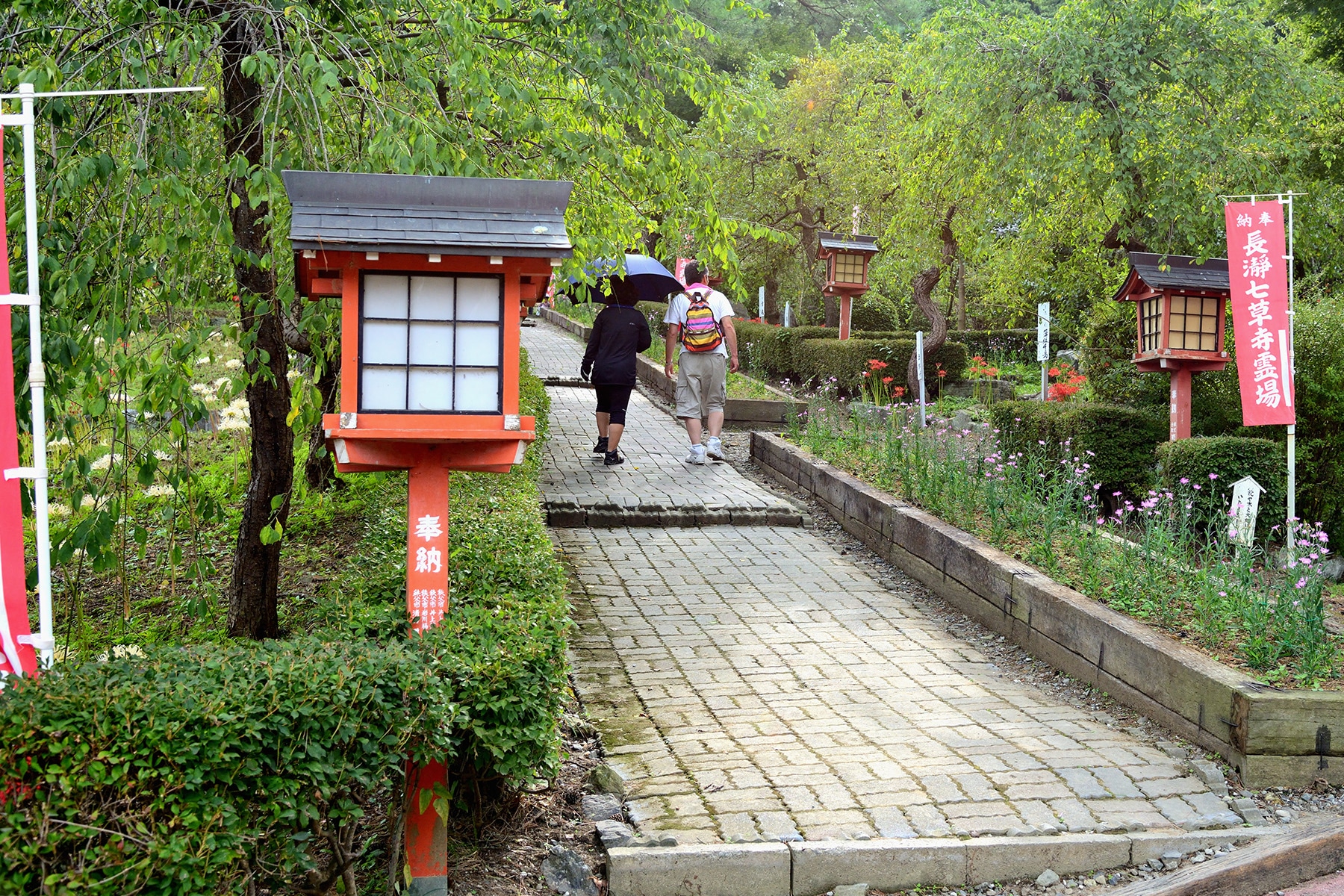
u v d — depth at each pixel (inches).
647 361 664.4
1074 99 449.4
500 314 141.4
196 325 173.6
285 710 117.2
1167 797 175.0
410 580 150.4
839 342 647.8
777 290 992.2
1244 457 340.5
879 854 153.3
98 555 169.0
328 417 137.9
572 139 217.0
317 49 170.6
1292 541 234.8
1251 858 157.9
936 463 350.0
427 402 140.4
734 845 152.6
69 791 104.3
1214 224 433.7
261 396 206.8
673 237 250.5
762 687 220.7
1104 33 439.8
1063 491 311.9
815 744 190.2
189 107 180.4
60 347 159.2
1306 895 156.9
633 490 389.1
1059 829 161.8
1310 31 565.3
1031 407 426.6
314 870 130.6
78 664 128.6
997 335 868.0
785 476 422.0
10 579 130.3
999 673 238.4
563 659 169.5
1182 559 255.3
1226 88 431.5
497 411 141.6
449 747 133.8
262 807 116.1
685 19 245.3
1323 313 391.5
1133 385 437.4
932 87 518.6
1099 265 506.6
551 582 207.9
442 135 184.9
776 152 866.8
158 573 285.4
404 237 134.0
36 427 133.3
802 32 1042.1
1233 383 406.6
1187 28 428.5
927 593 302.2
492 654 144.5
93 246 167.8
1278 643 207.2
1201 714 194.2
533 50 237.3
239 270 193.5
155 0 171.2
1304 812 173.3
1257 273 295.0
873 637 259.9
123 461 177.8
